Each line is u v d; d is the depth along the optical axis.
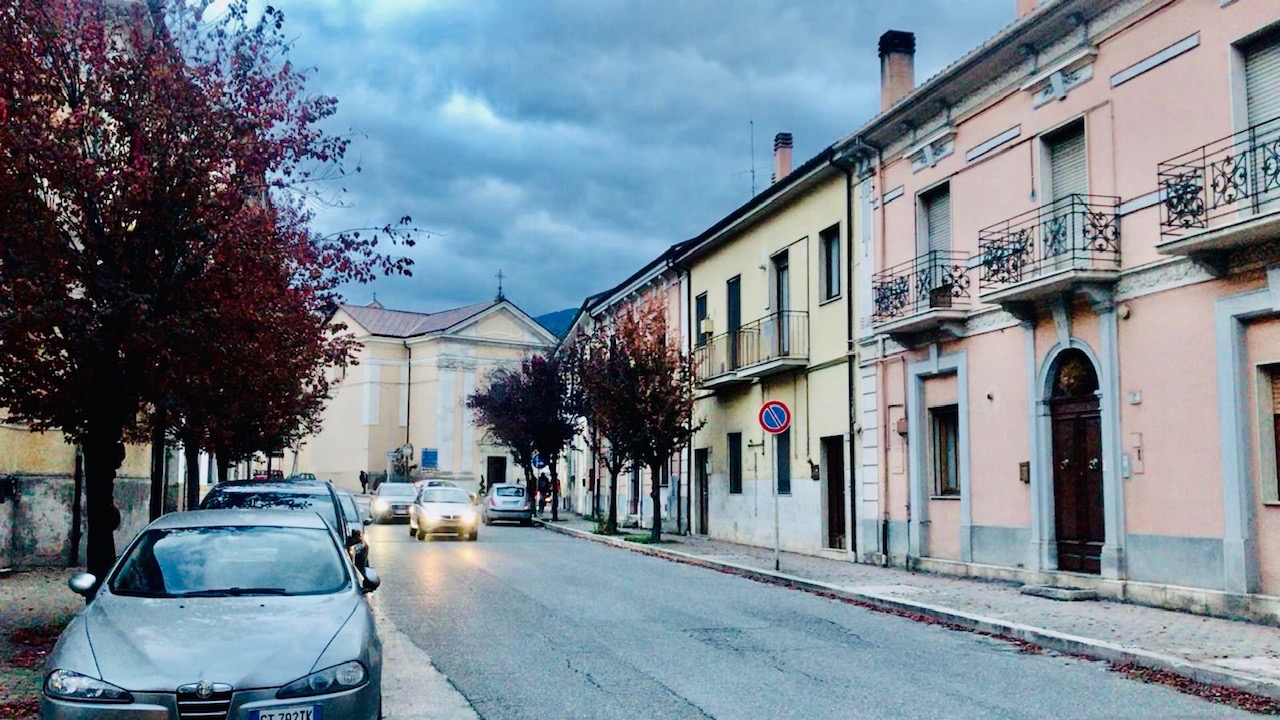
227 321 10.38
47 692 5.56
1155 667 9.00
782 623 11.79
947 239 17.30
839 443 20.73
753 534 24.23
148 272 10.15
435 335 63.03
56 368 10.38
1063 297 13.84
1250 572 11.16
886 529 18.42
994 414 15.58
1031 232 14.74
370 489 62.81
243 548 7.33
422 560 19.91
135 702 5.40
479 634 10.72
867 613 12.79
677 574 17.64
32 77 9.77
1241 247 11.26
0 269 9.55
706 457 27.69
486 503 36.88
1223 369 11.55
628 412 25.27
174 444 19.77
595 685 8.26
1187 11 12.26
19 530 16.81
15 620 11.20
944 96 16.69
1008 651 10.05
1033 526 14.55
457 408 63.09
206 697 5.44
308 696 5.59
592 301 39.00
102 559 10.55
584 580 16.23
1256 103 11.49
